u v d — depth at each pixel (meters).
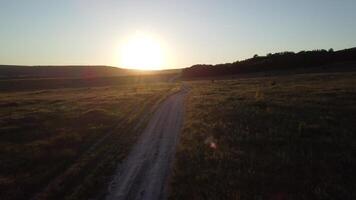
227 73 139.00
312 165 14.09
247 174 13.45
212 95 48.59
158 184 13.23
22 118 31.70
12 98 62.59
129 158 17.23
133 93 62.25
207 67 150.25
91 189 13.12
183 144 19.16
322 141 17.73
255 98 39.16
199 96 48.69
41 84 125.50
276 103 32.81
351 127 20.50
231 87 62.66
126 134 23.72
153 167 15.45
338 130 19.80
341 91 38.03
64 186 13.67
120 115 33.16
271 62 127.69
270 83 61.38
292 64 122.00
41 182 14.38
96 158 17.47
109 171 15.19
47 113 35.16
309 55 126.06
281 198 11.23
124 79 144.50
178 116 31.22
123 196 12.28
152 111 35.88
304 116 25.03
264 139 18.84
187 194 11.94
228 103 36.38
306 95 37.62
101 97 55.16
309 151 16.12
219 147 17.89
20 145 21.05
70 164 16.81
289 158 15.12
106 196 12.40
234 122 24.58
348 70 91.19
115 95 58.75
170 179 13.60
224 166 14.65
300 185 12.20
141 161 16.55
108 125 27.45
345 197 11.09
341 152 15.70
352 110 26.00
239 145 18.12
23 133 24.91
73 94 68.69
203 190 12.17
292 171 13.63
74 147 20.19
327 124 21.73
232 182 12.67
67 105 43.88
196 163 15.31
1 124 28.92
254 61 145.50
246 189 12.06
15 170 16.16
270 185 12.35
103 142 21.30
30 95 71.25
